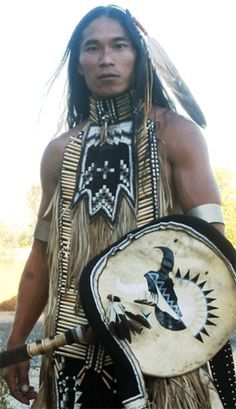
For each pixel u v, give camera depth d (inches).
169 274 80.0
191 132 85.0
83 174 87.3
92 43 87.3
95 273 79.4
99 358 82.7
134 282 79.7
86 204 85.8
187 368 78.6
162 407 80.3
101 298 78.7
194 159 83.7
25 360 84.4
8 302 207.6
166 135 85.1
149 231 80.9
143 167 84.6
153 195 83.7
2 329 179.5
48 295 92.3
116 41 86.7
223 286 79.7
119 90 86.8
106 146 86.6
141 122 86.0
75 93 94.4
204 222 80.2
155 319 79.2
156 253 80.4
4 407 123.0
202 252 79.9
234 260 79.6
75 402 83.7
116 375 78.8
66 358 84.7
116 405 82.4
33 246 93.9
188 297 79.8
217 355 83.2
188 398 81.2
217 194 83.7
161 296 79.6
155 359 78.4
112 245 80.8
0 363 83.4
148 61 88.0
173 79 90.7
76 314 84.7
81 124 92.4
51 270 87.9
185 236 80.4
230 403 82.8
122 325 77.8
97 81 86.9
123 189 84.6
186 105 91.4
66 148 89.4
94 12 89.0
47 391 87.7
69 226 86.8
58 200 88.5
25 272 94.2
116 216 84.1
